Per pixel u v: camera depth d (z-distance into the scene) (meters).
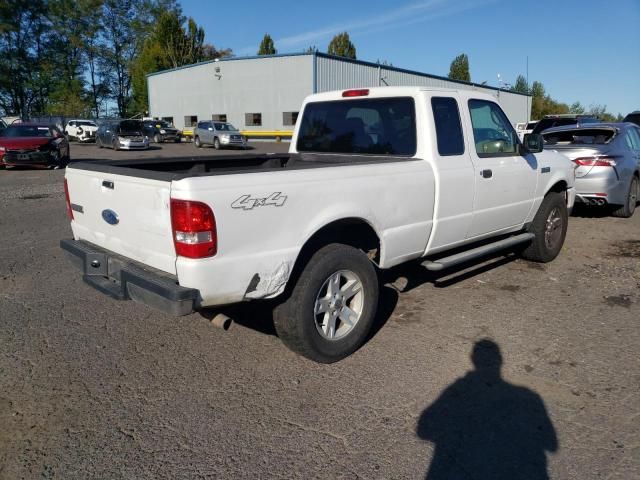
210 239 3.11
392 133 4.84
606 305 5.07
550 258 6.49
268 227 3.38
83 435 3.06
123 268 3.50
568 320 4.71
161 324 4.64
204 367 3.88
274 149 31.67
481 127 5.26
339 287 3.91
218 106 41.19
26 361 3.93
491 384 3.61
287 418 3.22
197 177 3.08
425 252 4.72
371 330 4.52
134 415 3.26
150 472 2.75
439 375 3.74
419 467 2.78
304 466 2.79
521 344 4.22
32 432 3.08
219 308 4.07
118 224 3.67
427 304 5.12
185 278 3.14
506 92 50.38
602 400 3.40
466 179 4.86
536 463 2.80
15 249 7.11
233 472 2.75
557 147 9.09
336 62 36.31
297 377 3.73
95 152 27.95
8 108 63.31
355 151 5.19
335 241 4.14
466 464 2.80
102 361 3.96
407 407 3.34
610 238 7.92
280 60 36.69
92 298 5.25
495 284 5.71
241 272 3.29
